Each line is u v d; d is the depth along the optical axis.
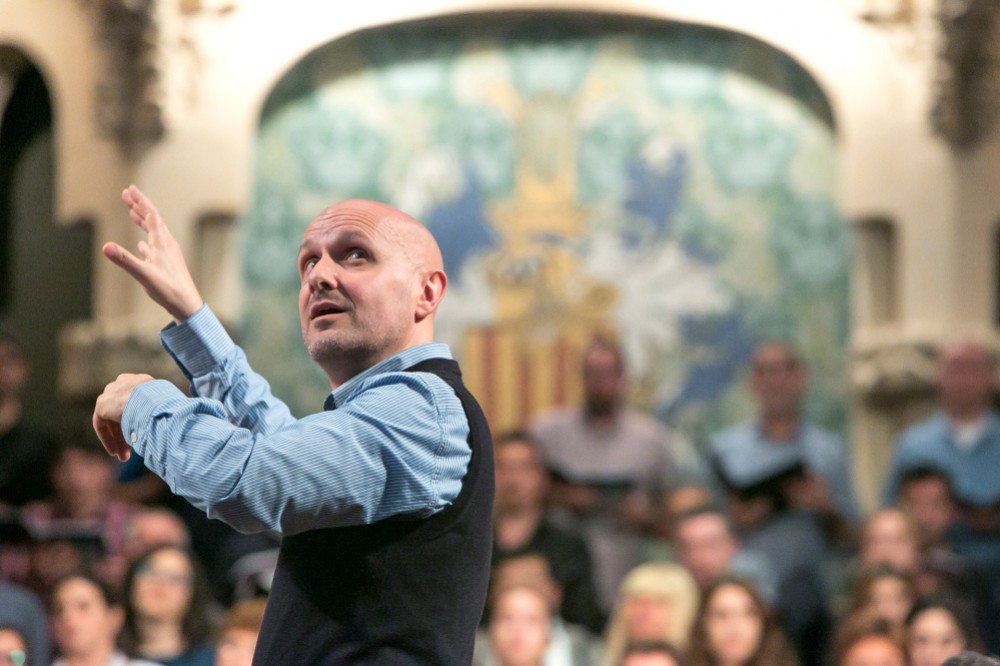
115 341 13.38
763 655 9.05
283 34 13.62
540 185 13.57
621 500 11.78
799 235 13.49
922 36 13.23
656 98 13.61
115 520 10.91
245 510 3.89
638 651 8.66
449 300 13.50
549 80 13.64
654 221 13.52
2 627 8.48
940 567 10.42
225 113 13.59
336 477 3.95
